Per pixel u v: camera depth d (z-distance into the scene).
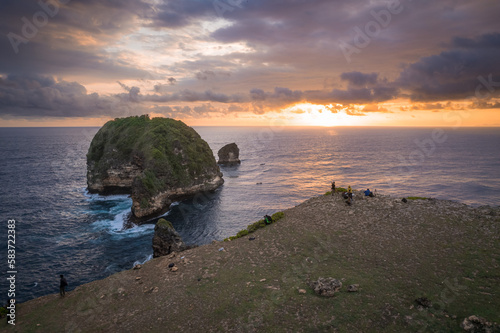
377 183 104.19
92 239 52.19
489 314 12.26
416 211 25.33
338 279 17.02
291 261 20.55
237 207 73.19
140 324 15.96
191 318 15.72
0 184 96.44
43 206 72.75
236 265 21.47
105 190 85.38
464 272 15.86
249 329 13.93
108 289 21.08
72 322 17.28
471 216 22.70
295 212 30.98
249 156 189.38
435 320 12.52
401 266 17.48
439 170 129.88
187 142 89.50
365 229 23.53
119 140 88.38
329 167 142.25
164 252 39.41
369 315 13.54
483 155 180.50
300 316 14.30
